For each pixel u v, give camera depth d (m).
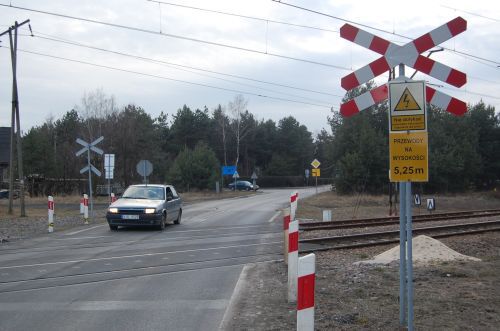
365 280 8.99
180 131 93.06
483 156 65.25
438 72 5.62
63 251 12.71
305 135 113.75
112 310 7.00
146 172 29.06
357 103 5.74
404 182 5.59
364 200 42.41
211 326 6.25
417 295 7.62
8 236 16.11
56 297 7.77
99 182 48.59
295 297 7.50
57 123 84.12
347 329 5.98
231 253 12.61
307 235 17.02
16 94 26.00
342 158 54.22
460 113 5.55
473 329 5.89
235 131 90.50
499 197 55.94
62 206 34.12
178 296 7.87
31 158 53.78
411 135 5.31
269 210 30.19
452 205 41.91
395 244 14.60
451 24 5.63
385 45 5.74
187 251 12.86
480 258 12.05
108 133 58.06
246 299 7.70
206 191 61.19
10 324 6.33
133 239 15.36
